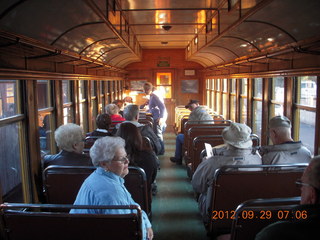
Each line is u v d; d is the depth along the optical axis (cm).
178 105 1343
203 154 423
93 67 704
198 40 880
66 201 328
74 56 487
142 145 366
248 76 694
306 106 450
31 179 393
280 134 324
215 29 611
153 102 873
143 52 1323
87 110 716
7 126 352
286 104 504
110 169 224
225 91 960
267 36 484
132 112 498
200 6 557
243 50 657
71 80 589
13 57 342
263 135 611
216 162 319
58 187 324
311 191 141
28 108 384
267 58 507
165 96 1342
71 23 407
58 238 208
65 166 309
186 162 652
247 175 299
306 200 144
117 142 227
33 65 395
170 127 1352
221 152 325
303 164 288
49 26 375
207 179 325
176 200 516
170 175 663
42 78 417
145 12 604
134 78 1337
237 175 299
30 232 209
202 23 728
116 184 219
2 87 338
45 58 425
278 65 531
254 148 326
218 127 585
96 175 221
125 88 1311
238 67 784
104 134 477
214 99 1134
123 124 362
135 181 317
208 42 687
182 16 648
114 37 566
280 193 306
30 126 389
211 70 1158
